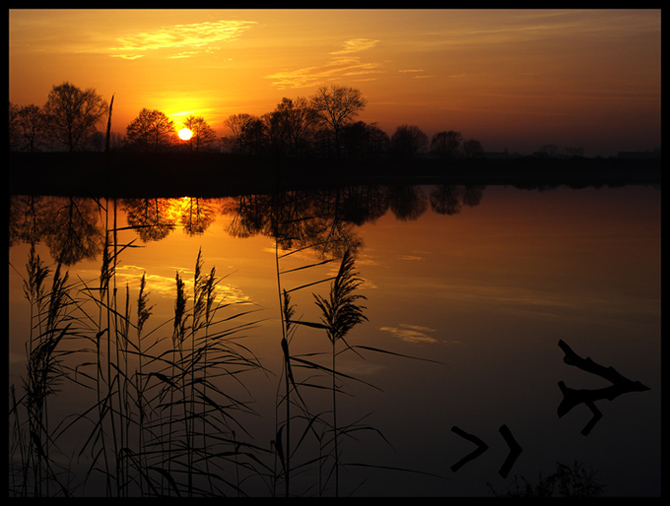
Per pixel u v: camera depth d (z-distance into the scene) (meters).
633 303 11.34
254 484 4.88
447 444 5.71
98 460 5.11
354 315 4.08
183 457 5.18
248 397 6.63
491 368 7.83
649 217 27.28
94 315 8.86
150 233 20.38
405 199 38.22
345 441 5.72
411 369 7.71
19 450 5.16
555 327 9.77
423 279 13.35
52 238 19.19
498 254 16.89
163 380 4.51
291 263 14.76
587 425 6.21
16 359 7.29
